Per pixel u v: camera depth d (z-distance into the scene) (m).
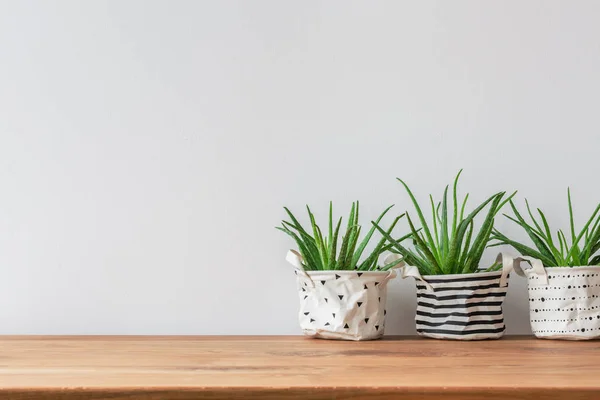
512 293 1.22
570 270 1.04
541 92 1.27
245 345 1.04
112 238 1.28
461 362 0.81
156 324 1.26
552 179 1.26
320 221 1.27
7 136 1.30
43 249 1.28
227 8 1.31
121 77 1.30
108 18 1.31
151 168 1.29
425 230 1.12
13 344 1.07
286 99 1.29
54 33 1.31
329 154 1.28
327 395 0.64
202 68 1.30
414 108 1.28
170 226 1.28
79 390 0.64
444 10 1.29
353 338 1.09
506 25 1.28
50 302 1.27
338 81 1.29
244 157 1.29
